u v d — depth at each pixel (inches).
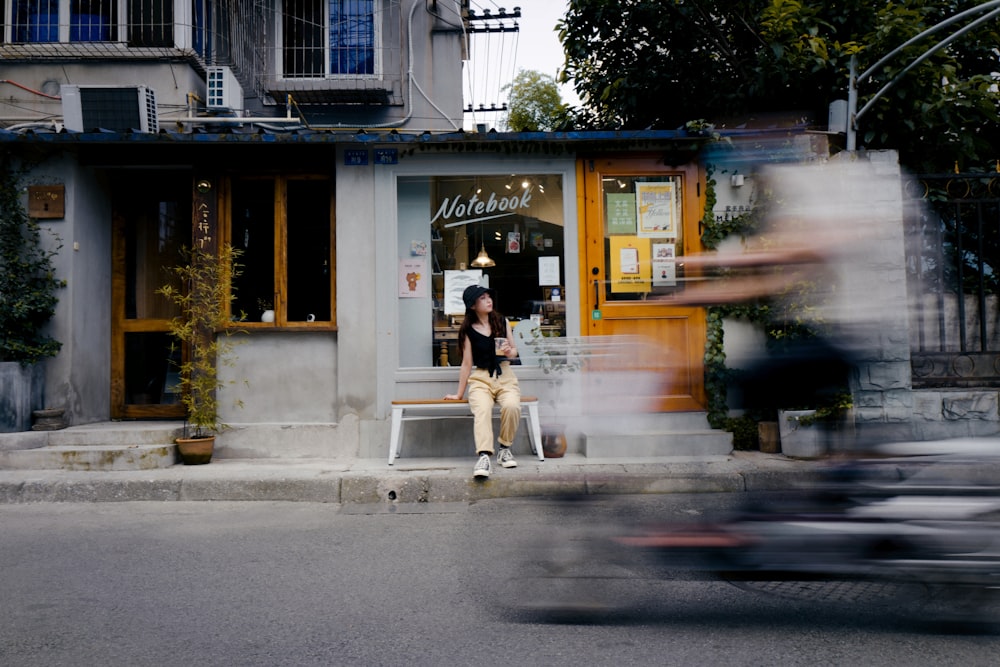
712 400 287.9
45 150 294.2
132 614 141.5
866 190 242.7
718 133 293.4
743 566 131.0
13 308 279.3
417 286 303.9
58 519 222.2
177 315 331.3
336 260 302.2
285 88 449.4
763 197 285.1
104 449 266.4
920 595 134.6
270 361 300.4
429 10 486.6
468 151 300.8
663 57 388.2
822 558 127.1
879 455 142.1
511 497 247.6
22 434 270.7
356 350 295.3
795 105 358.0
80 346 299.3
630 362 297.9
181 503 243.4
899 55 306.0
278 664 117.9
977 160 339.3
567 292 301.3
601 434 283.7
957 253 291.3
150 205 333.1
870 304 184.5
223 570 169.6
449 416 286.5
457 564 172.4
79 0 404.8
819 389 185.0
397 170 300.5
